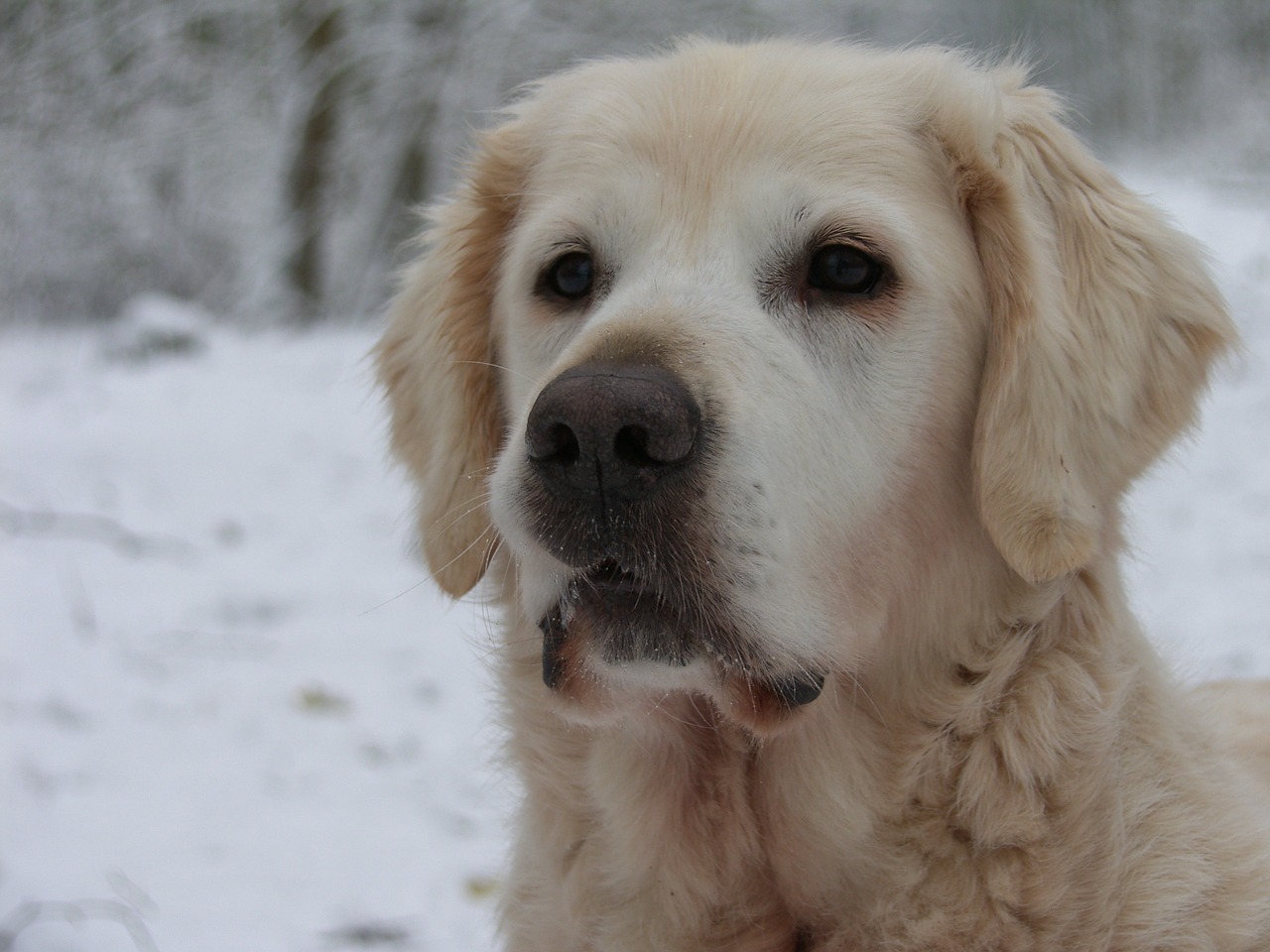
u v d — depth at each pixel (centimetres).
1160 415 97
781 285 94
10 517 207
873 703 94
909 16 470
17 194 484
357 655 161
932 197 95
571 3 464
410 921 114
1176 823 93
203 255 521
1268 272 376
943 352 94
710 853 95
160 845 120
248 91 505
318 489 236
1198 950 91
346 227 503
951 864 93
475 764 133
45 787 125
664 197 95
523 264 98
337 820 124
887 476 93
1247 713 106
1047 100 99
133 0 488
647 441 87
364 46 478
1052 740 92
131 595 178
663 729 94
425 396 105
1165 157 675
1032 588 94
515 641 99
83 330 450
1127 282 97
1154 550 197
